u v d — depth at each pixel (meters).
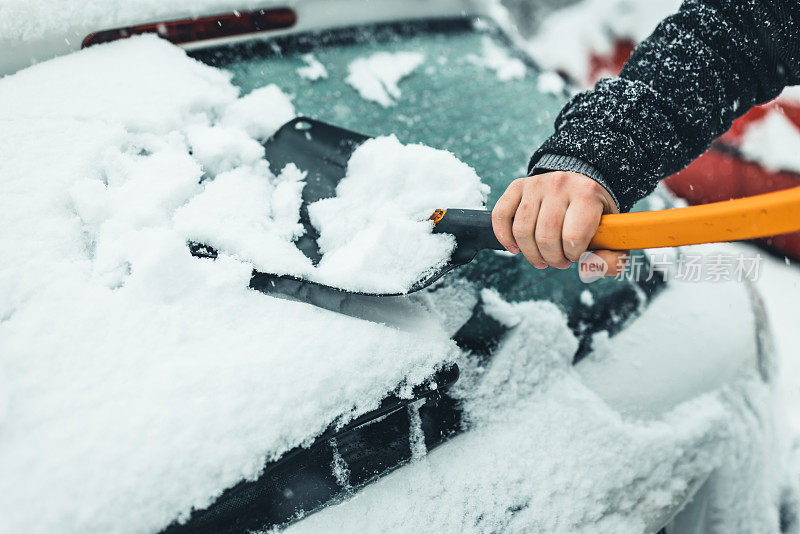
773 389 1.08
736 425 0.96
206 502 0.65
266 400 0.70
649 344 0.98
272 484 0.73
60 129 0.94
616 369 0.95
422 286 0.83
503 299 1.00
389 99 1.31
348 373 0.75
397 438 0.81
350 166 1.02
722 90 0.97
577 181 0.78
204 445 0.66
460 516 0.77
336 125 1.21
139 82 1.07
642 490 0.86
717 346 0.99
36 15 1.07
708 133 0.97
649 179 0.89
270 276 0.85
